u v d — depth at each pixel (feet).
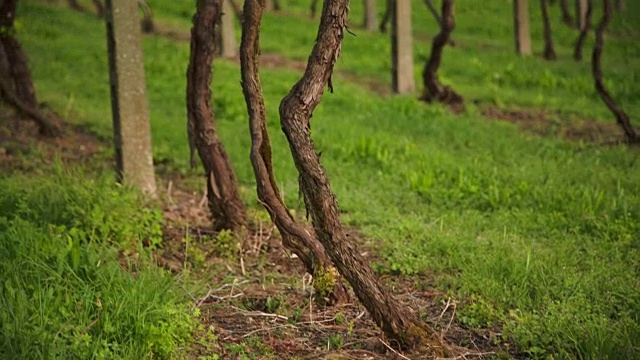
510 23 122.31
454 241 29.96
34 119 44.34
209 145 30.37
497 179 39.52
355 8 131.64
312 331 22.84
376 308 20.68
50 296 20.57
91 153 42.78
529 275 26.40
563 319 22.50
